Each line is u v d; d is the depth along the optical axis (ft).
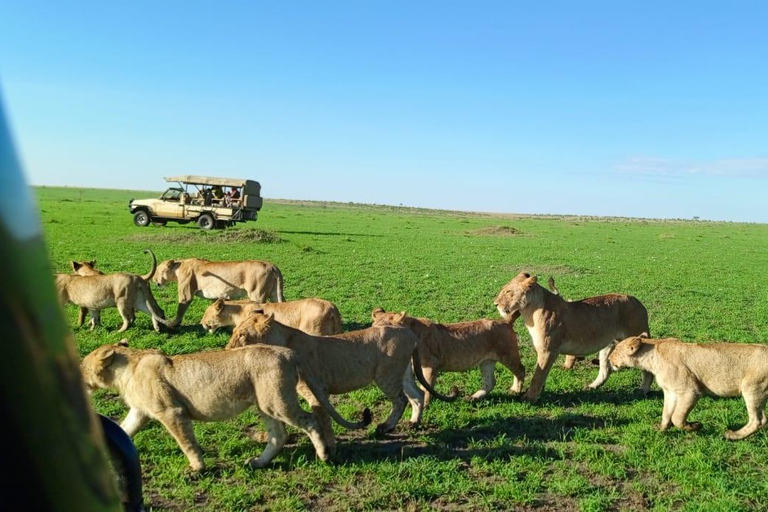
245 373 22.39
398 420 27.58
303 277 75.36
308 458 24.27
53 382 3.39
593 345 34.47
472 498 21.90
